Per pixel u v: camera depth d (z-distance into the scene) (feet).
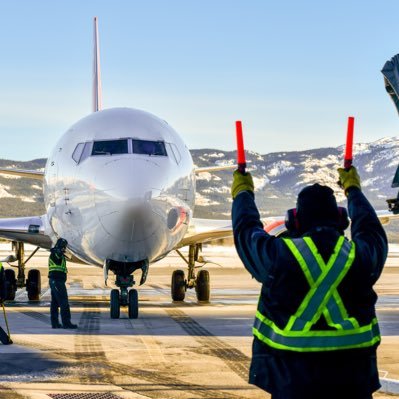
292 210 26.71
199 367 59.06
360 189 26.58
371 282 24.39
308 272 23.88
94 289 182.19
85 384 52.24
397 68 48.73
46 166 109.19
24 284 135.33
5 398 47.44
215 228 118.83
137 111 100.58
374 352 24.79
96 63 165.99
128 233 87.92
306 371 24.02
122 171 88.63
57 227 102.78
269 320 24.63
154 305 123.54
